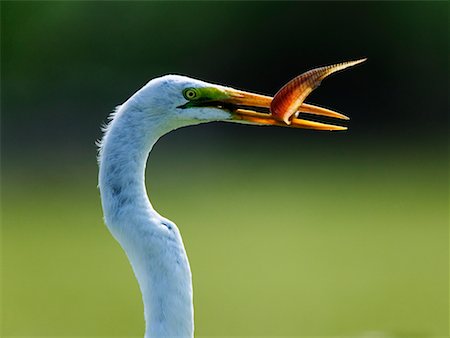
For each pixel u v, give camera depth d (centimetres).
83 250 1517
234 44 2208
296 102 397
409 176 1998
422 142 2242
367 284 1350
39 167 1995
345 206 1784
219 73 2206
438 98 2258
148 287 372
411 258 1481
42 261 1463
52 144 2077
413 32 2241
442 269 1420
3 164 2014
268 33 2216
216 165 2006
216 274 1388
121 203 371
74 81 2117
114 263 1458
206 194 1816
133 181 372
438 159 2136
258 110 493
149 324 372
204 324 1189
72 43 2139
